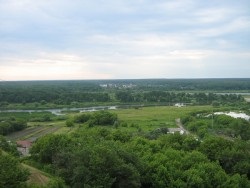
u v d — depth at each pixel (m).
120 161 79.44
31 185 71.44
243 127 176.25
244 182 87.19
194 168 88.81
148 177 87.25
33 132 191.75
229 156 102.31
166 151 101.38
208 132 172.38
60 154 95.50
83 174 76.75
